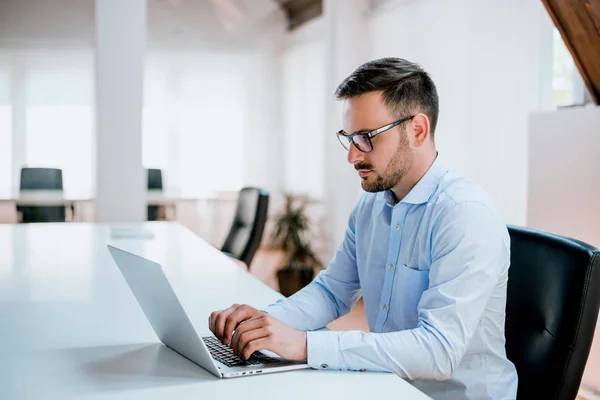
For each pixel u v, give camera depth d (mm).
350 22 5445
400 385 1051
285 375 1097
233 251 3463
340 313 1589
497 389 1306
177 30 7777
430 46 4430
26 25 7336
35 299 1713
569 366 1203
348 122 1280
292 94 7770
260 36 7977
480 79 3828
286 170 8031
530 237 1359
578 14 2441
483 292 1204
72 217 5828
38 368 1136
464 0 3986
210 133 7938
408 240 1373
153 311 1226
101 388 1029
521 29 3441
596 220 2611
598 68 2666
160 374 1100
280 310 1465
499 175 3650
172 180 7863
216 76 7914
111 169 4688
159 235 3076
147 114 7762
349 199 5562
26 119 7398
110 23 4617
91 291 1818
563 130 2750
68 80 7469
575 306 1196
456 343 1159
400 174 1306
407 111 1265
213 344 1262
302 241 5898
